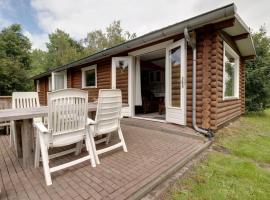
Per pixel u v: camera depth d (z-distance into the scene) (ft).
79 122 6.79
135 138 10.85
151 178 6.11
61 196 5.07
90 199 4.95
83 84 25.08
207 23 10.39
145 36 13.28
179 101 13.05
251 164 7.95
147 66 23.50
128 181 5.91
